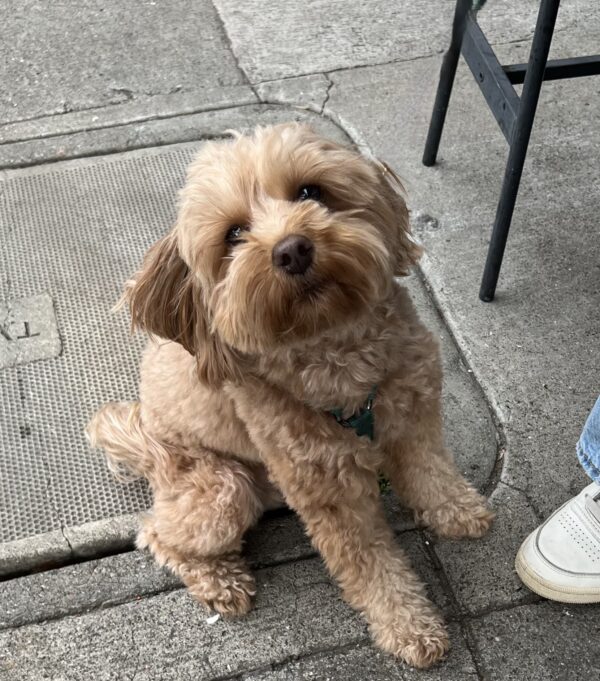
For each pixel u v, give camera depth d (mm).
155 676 776
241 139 684
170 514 808
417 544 841
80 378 991
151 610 815
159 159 1226
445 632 767
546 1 816
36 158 1237
